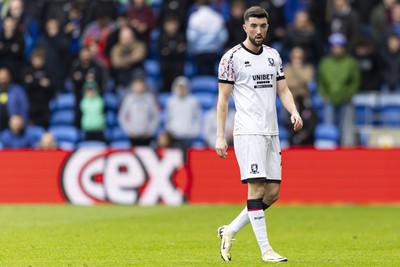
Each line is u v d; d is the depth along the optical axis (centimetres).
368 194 7388
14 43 9344
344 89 8438
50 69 9388
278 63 3650
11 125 8469
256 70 3597
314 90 9144
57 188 7588
